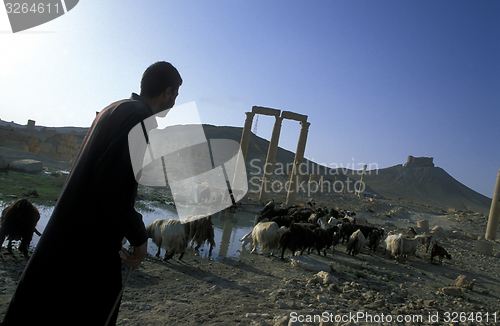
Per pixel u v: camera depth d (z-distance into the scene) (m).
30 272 1.39
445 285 9.38
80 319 1.42
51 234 1.42
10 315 1.38
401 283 8.85
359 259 11.66
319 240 10.82
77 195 1.42
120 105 1.53
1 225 6.21
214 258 8.84
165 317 4.45
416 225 26.05
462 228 28.61
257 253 10.33
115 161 1.35
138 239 1.43
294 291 6.38
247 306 5.22
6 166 20.50
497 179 25.61
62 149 41.62
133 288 5.59
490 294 9.15
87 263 1.42
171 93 1.73
